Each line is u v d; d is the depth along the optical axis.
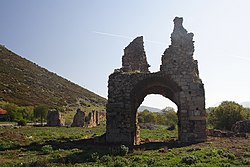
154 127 56.62
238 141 26.27
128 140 26.30
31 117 74.25
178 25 28.45
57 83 150.88
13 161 17.45
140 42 32.25
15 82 119.56
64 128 51.66
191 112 26.64
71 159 17.70
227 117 46.62
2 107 77.38
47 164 16.02
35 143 26.06
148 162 16.56
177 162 16.47
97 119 71.50
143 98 31.77
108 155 18.19
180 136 26.47
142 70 31.75
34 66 163.00
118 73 27.77
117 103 27.08
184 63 27.56
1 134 31.72
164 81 27.94
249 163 16.02
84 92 160.00
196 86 27.09
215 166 15.30
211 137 30.81
